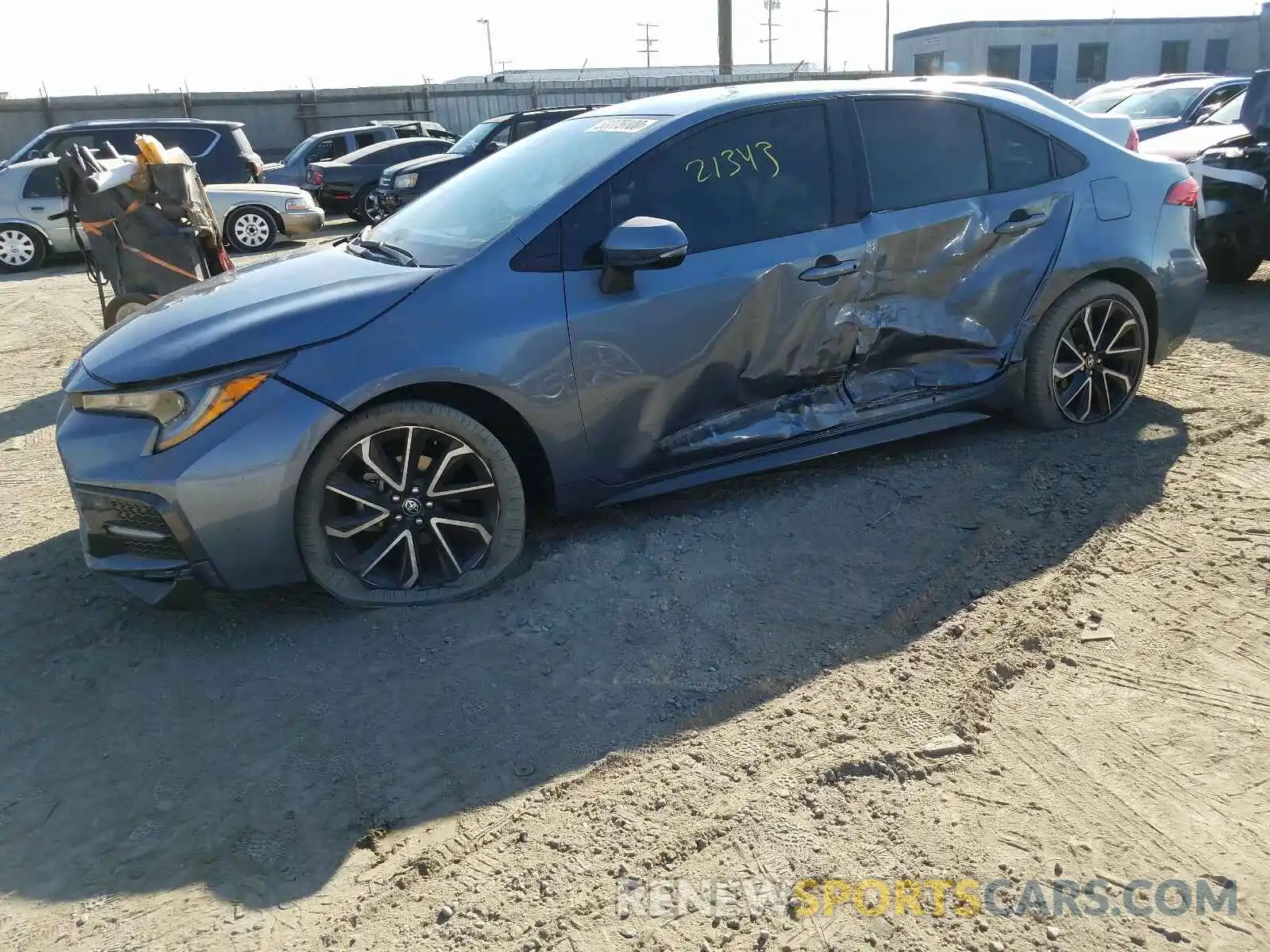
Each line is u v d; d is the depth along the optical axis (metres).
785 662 2.81
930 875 2.04
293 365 2.91
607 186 3.38
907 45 34.53
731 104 3.62
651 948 1.89
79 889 2.09
